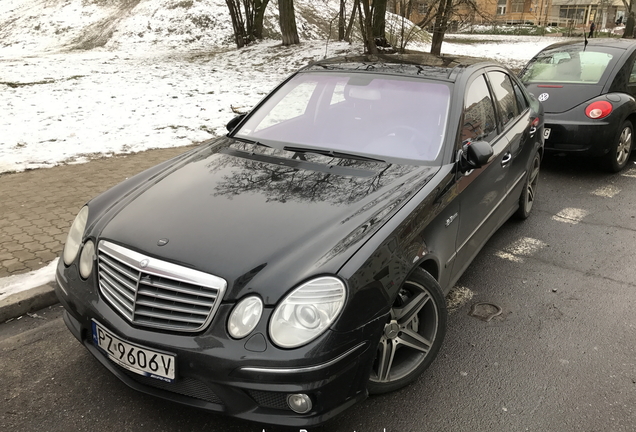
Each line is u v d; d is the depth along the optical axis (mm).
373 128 3420
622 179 6711
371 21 16312
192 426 2559
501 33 43250
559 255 4605
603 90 6609
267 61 17781
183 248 2373
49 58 20312
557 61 7367
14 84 12758
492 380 2967
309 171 3076
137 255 2383
